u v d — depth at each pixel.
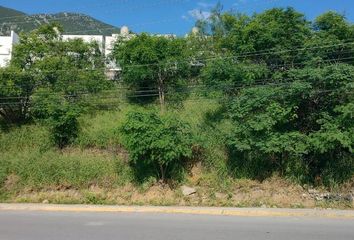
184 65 28.64
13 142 25.64
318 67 22.09
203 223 13.82
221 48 28.83
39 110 26.72
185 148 21.12
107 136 24.88
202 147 22.92
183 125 22.00
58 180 22.28
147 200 20.23
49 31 30.69
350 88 20.02
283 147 19.86
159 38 29.08
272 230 12.45
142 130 20.61
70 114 24.58
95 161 23.17
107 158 23.48
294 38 26.06
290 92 20.50
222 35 31.88
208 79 25.42
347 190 19.78
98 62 31.88
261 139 20.41
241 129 20.77
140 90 30.06
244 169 21.59
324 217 15.62
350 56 25.36
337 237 11.48
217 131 23.88
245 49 26.06
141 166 22.20
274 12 26.97
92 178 22.16
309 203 18.77
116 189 21.56
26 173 22.67
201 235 11.63
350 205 18.25
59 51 30.33
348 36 26.23
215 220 14.59
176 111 27.48
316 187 20.38
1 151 25.17
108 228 12.86
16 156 24.30
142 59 28.16
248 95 21.59
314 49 25.33
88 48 31.39
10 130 27.00
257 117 20.56
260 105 20.95
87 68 29.94
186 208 17.75
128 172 22.23
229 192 20.52
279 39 25.92
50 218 15.26
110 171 22.42
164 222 14.05
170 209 17.55
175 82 29.70
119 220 14.57
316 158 21.17
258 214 16.48
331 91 20.31
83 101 28.56
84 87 28.39
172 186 21.44
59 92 27.23
